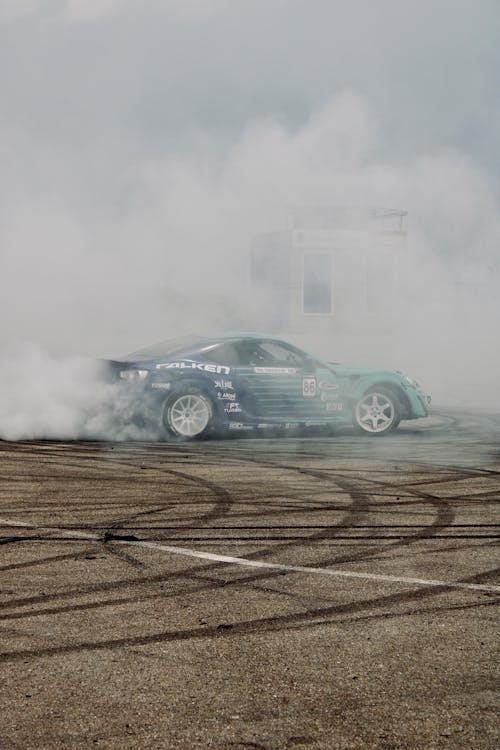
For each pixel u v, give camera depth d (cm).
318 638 584
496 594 677
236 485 1103
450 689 509
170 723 467
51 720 469
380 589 687
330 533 862
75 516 926
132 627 602
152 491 1060
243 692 503
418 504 999
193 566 746
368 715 477
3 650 561
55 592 674
